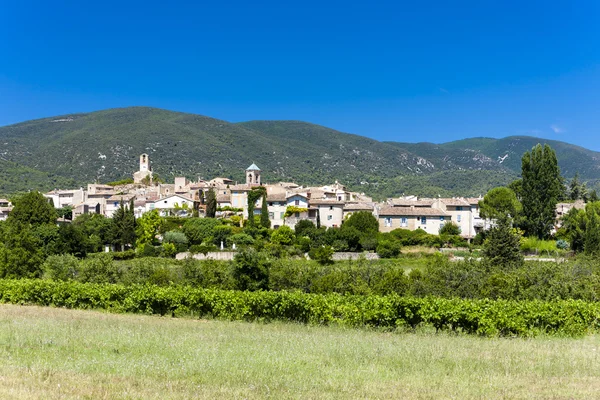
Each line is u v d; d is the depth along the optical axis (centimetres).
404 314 3494
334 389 1777
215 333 3044
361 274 5012
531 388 1864
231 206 13575
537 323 3344
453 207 11962
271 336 2939
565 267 5472
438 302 3450
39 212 10794
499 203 10456
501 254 6688
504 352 2561
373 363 2220
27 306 4369
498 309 3362
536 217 10044
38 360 2059
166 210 13288
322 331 3303
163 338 2725
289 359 2244
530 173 10188
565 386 1902
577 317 3394
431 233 11231
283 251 8981
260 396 1650
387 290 4594
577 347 2780
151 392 1656
